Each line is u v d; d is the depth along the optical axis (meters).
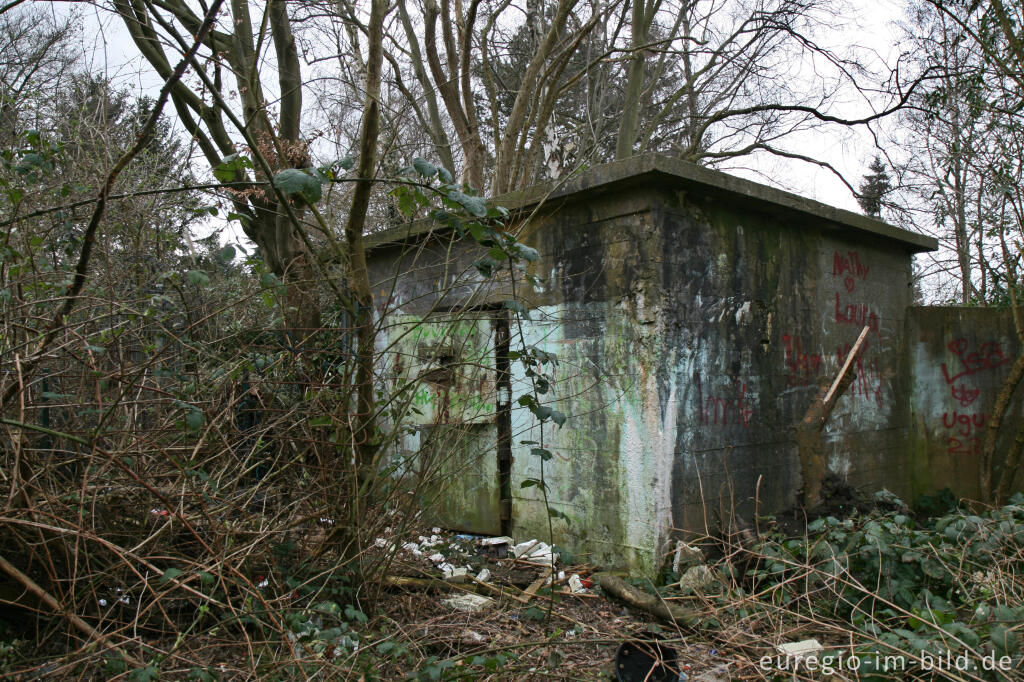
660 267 4.53
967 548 3.94
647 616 3.91
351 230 3.57
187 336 3.56
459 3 8.73
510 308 3.39
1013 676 2.71
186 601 3.25
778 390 5.42
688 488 4.61
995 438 6.29
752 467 5.11
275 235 6.33
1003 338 6.65
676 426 4.56
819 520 4.29
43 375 3.38
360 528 3.56
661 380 4.48
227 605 2.86
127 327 3.68
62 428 3.50
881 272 6.69
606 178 4.55
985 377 6.71
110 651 2.65
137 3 5.24
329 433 3.71
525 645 2.96
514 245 3.09
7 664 2.71
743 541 4.59
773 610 3.69
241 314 4.24
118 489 3.29
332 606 3.03
